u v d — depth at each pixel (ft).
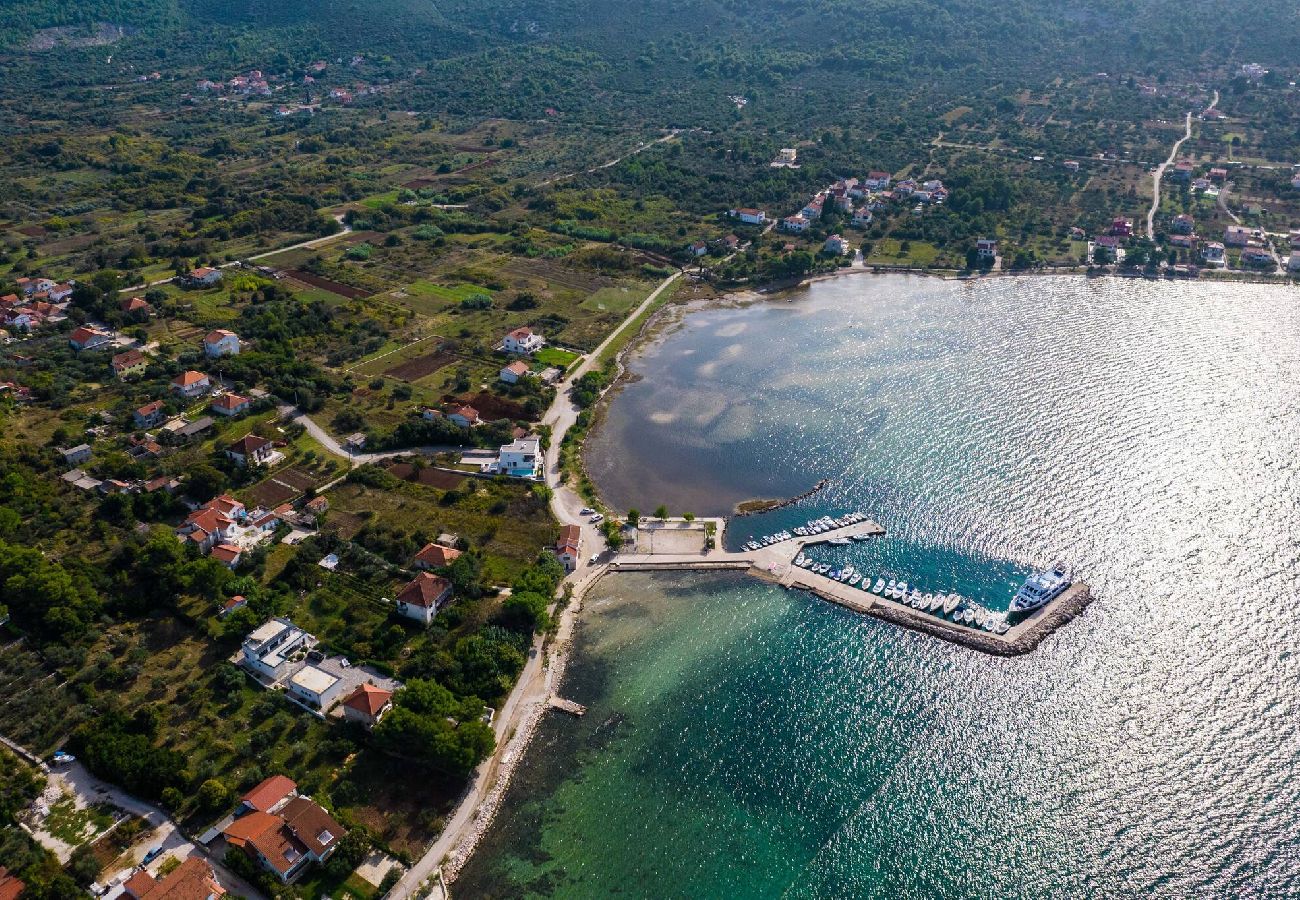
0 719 433.89
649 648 504.02
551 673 486.38
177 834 386.52
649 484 654.53
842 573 552.00
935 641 499.92
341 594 524.52
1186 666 473.67
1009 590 535.19
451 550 558.56
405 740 415.64
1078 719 448.24
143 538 550.77
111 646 481.46
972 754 434.30
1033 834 396.16
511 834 400.67
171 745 426.92
